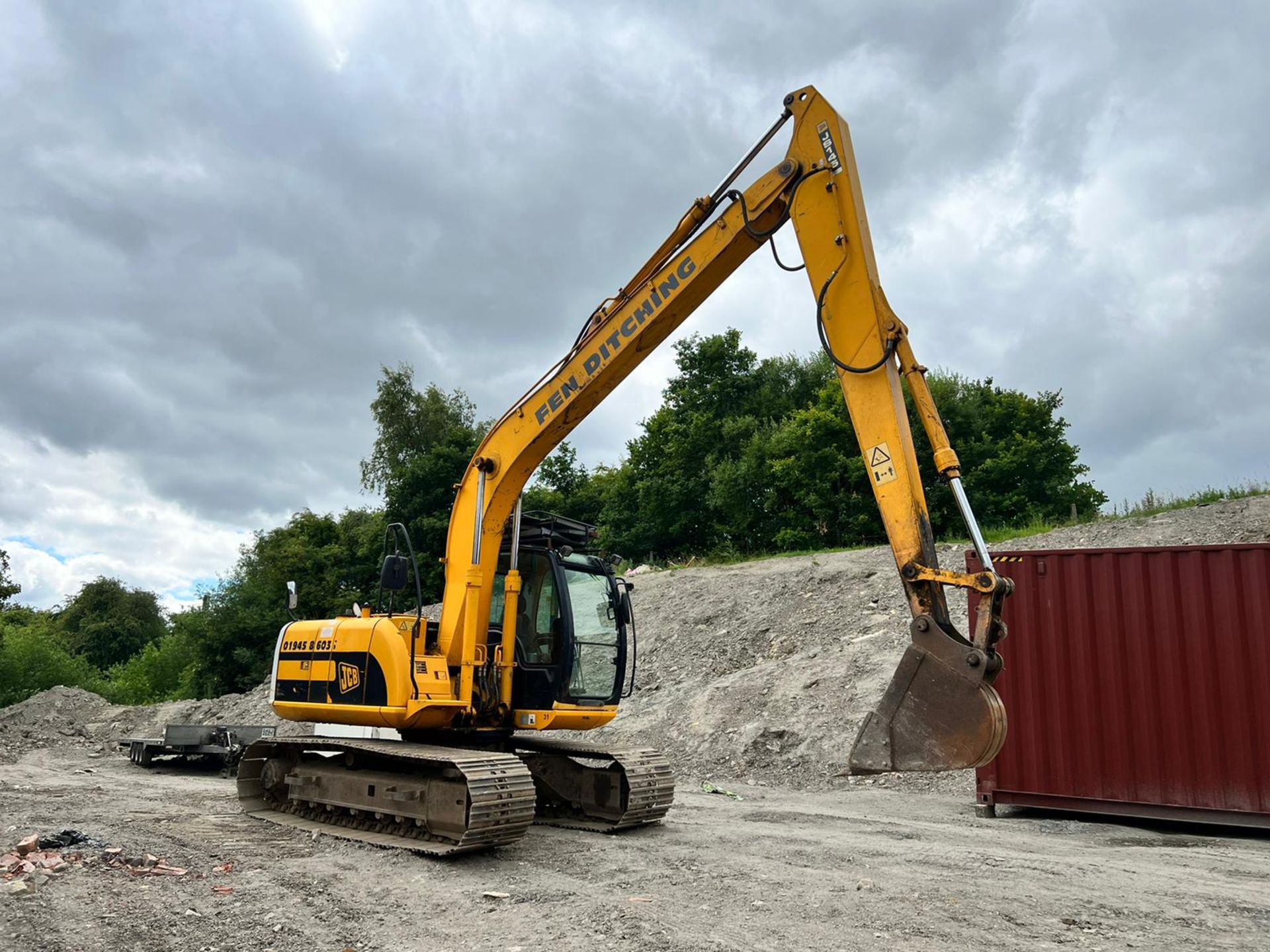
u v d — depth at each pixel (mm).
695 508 37969
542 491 43719
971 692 5305
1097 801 9555
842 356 6371
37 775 14195
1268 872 7145
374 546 38812
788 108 6906
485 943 5055
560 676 8750
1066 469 32281
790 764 13273
